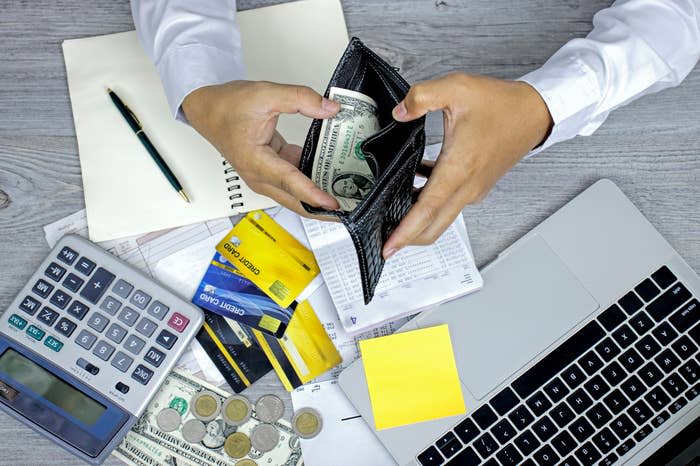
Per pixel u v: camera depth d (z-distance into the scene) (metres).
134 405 0.75
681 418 0.74
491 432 0.75
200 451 0.76
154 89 0.82
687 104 0.82
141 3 0.76
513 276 0.78
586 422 0.75
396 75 0.57
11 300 0.79
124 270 0.77
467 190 0.64
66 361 0.76
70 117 0.82
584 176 0.81
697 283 0.77
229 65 0.74
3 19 0.84
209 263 0.79
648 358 0.76
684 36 0.72
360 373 0.76
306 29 0.83
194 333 0.76
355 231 0.52
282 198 0.67
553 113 0.68
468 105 0.63
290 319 0.78
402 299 0.76
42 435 0.75
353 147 0.62
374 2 0.84
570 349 0.76
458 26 0.84
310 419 0.76
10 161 0.82
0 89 0.83
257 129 0.62
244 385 0.77
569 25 0.84
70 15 0.84
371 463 0.76
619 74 0.71
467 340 0.77
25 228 0.80
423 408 0.76
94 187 0.80
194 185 0.80
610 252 0.78
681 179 0.81
